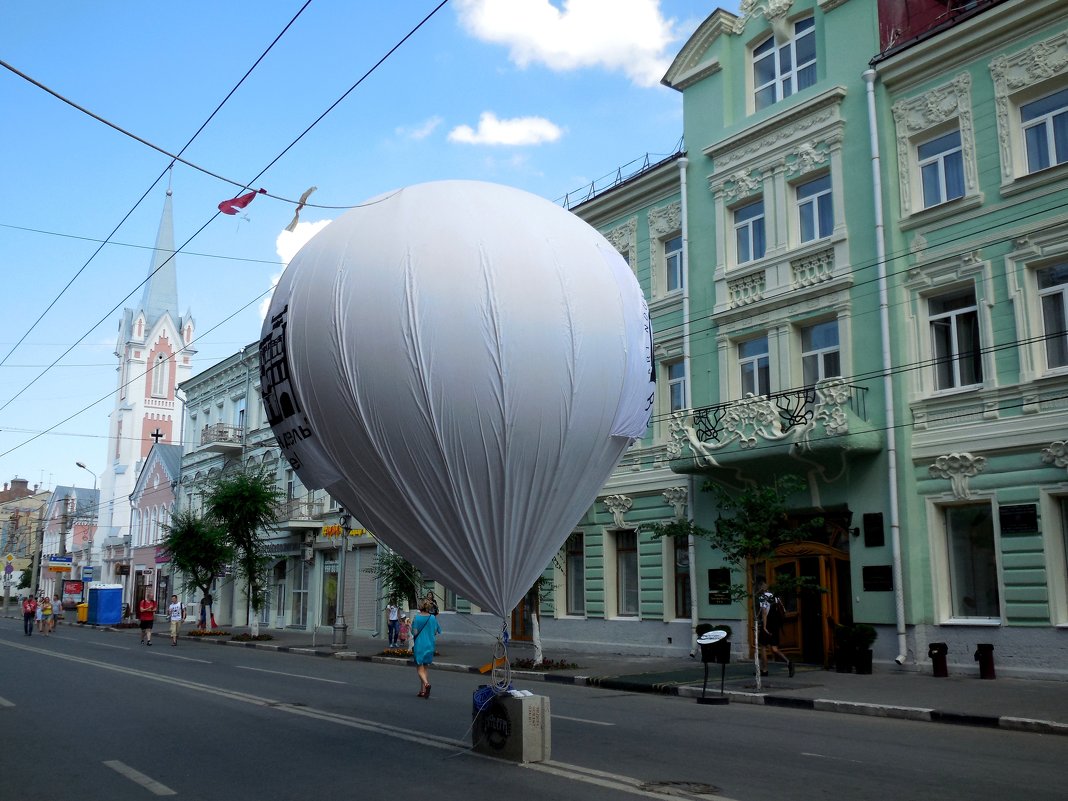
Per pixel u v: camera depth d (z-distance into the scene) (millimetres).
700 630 21328
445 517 8375
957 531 17516
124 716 12625
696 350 23016
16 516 100688
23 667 20953
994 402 16922
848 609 19094
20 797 7691
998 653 16297
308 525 37906
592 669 20094
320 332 8281
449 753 9547
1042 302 16656
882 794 7484
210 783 8180
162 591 55438
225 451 46438
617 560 24984
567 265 8359
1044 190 16578
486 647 28250
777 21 21891
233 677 18750
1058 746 10141
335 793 7691
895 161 19141
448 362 7875
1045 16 16812
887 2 19562
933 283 18141
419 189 8797
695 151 23625
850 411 18391
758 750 9742
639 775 8320
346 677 19281
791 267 20797
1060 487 15781
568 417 8203
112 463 80375
